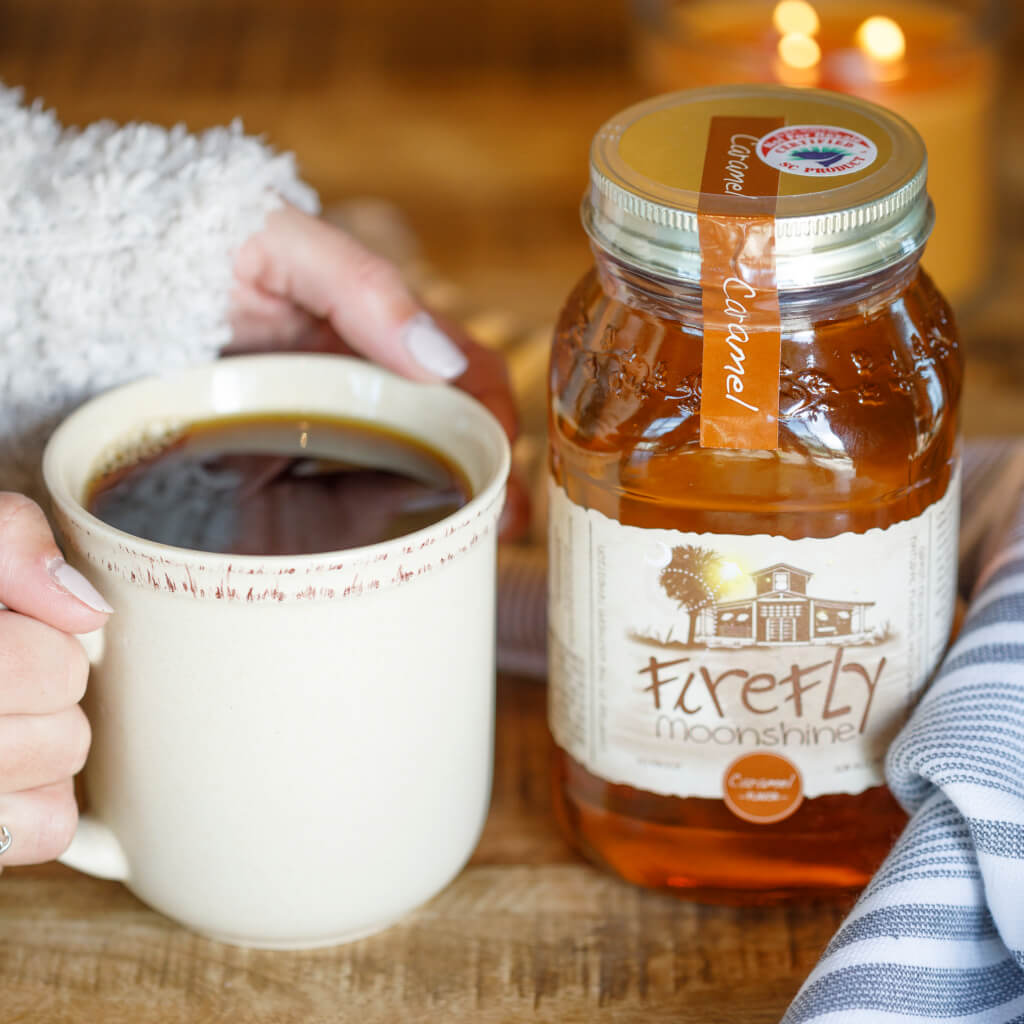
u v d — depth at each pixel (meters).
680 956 0.72
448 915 0.73
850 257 0.67
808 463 0.69
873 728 0.72
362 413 0.76
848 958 0.67
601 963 0.72
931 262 1.00
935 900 0.68
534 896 0.74
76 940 0.73
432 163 1.26
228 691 0.68
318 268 0.78
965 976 0.68
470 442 0.74
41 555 0.68
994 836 0.68
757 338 0.68
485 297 1.05
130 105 1.33
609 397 0.70
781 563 0.69
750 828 0.73
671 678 0.71
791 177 0.69
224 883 0.70
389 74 1.42
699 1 1.07
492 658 0.73
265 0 1.56
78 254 0.76
